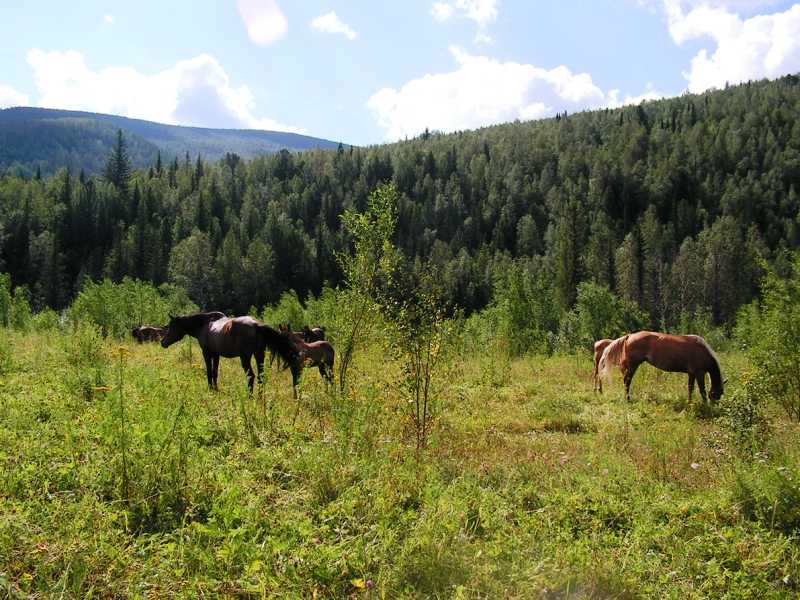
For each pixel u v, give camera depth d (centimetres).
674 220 10250
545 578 385
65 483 476
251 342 1027
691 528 462
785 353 930
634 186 12125
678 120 15938
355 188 14238
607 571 393
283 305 3209
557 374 1527
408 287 802
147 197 11344
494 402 1100
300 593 358
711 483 575
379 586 371
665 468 617
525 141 16962
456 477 596
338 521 462
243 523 439
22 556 367
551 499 529
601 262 7956
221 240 9319
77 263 8962
